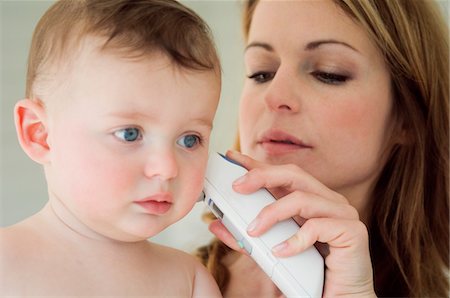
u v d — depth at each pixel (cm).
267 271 84
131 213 73
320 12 109
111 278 77
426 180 135
